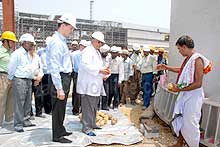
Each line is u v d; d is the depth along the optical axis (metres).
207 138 4.82
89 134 5.39
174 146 4.32
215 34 5.09
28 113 5.96
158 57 9.56
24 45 5.45
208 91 5.17
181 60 6.54
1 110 5.84
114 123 6.38
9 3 8.77
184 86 3.86
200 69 3.78
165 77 7.23
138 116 7.68
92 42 5.34
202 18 5.49
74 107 7.22
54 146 4.71
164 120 6.49
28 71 5.49
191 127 3.94
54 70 4.43
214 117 4.85
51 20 23.25
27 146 4.68
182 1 6.49
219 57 4.97
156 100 7.62
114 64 8.29
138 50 10.41
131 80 9.80
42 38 22.52
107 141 5.12
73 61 7.09
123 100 9.70
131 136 5.47
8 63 5.66
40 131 5.56
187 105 3.94
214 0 5.12
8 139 5.03
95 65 5.30
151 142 5.30
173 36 7.13
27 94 5.79
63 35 4.59
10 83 5.81
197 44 5.62
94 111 5.59
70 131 5.60
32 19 23.17
